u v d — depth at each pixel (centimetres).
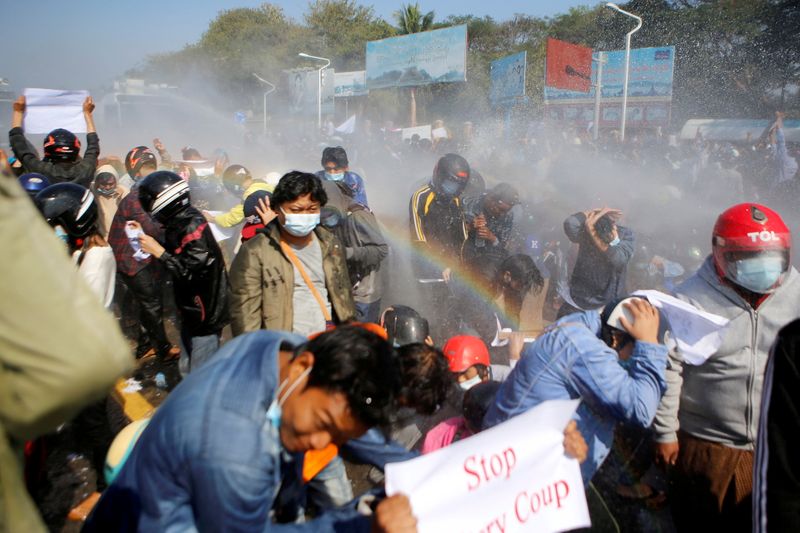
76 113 805
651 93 2153
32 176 489
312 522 198
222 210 889
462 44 2680
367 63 3139
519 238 706
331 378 167
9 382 116
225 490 164
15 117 656
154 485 172
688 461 319
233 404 171
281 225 388
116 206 719
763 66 2650
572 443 227
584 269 466
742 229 288
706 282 311
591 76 2250
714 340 290
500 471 207
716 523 311
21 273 113
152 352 635
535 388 268
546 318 654
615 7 1866
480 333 539
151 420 184
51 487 395
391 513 183
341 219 539
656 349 269
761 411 218
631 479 342
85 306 120
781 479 211
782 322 293
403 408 247
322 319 394
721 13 2686
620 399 258
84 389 119
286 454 182
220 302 402
